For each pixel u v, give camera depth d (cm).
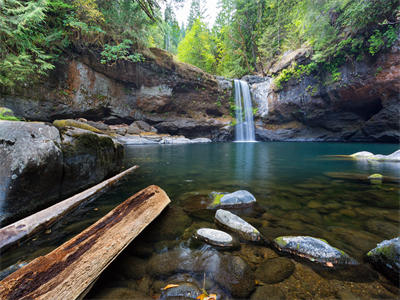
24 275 85
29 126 211
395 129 1279
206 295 95
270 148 1112
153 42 2108
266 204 229
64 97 1244
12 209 173
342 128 1622
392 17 1046
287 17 2175
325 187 305
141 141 1462
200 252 132
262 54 2530
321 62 1459
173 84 1798
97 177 322
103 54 1295
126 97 1630
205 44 2712
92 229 128
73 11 1102
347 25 1212
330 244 141
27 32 937
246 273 110
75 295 90
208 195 265
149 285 102
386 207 216
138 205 173
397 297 91
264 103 1988
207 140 1872
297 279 106
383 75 1184
